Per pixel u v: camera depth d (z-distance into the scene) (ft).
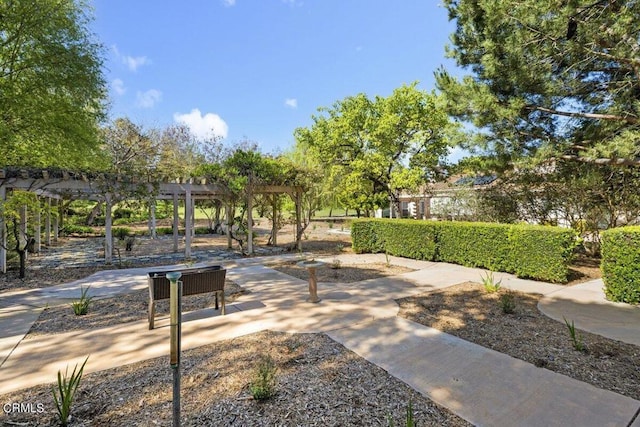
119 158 53.16
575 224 28.09
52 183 24.99
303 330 12.48
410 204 67.05
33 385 8.52
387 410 7.36
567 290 18.49
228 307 15.52
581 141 21.86
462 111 22.58
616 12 16.94
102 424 6.86
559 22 17.48
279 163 34.99
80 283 20.95
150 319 12.79
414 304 15.89
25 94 27.07
